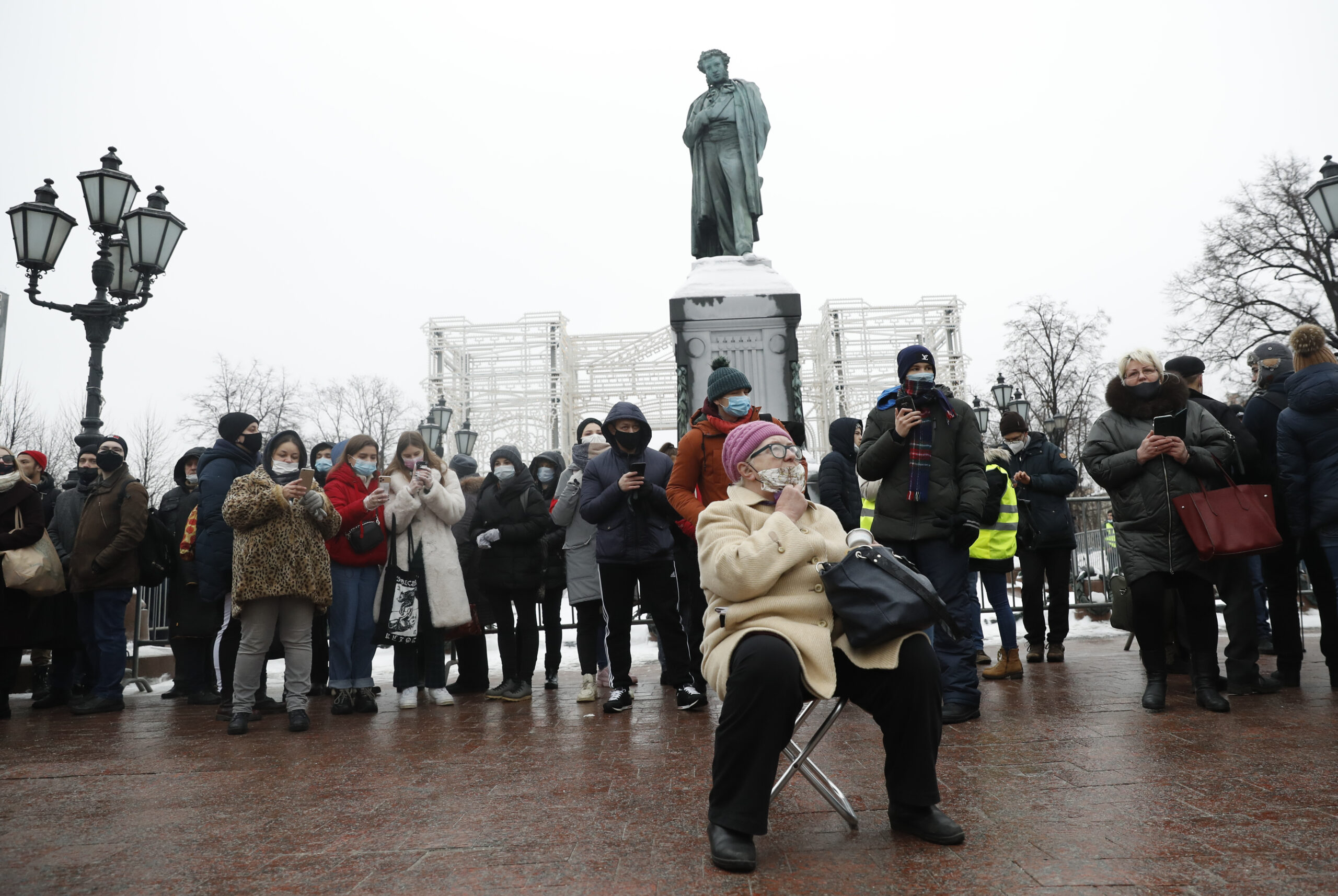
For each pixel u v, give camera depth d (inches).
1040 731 158.4
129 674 327.0
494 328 1418.6
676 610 207.9
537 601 243.9
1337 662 191.6
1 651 241.3
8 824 122.9
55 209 314.8
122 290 341.1
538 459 286.0
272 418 1312.7
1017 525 247.4
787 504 106.1
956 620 177.2
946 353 1446.9
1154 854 90.8
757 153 402.6
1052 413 1139.3
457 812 120.0
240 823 119.6
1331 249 1013.2
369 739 186.2
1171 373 189.3
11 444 1023.0
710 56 412.2
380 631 222.2
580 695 229.5
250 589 197.9
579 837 106.1
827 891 84.8
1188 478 178.9
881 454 183.8
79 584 248.5
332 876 95.2
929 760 100.6
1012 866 89.3
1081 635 348.2
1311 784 115.2
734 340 364.2
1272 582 197.6
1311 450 188.4
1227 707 169.3
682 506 197.9
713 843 94.0
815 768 105.8
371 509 220.1
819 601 103.1
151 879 97.1
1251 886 81.1
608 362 1536.7
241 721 201.2
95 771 160.4
